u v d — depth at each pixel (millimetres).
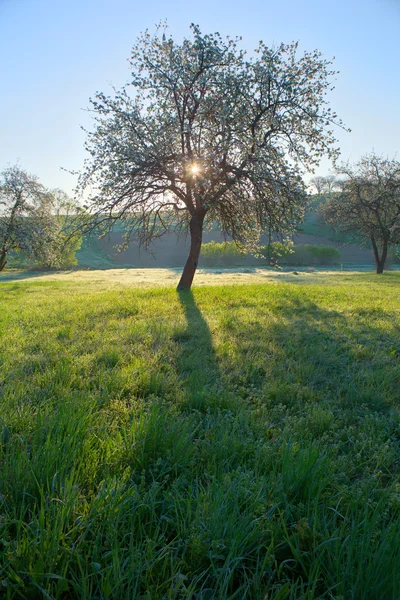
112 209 15453
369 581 1668
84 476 2436
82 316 9406
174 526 2113
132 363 5273
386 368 5086
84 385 4324
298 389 4332
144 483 2430
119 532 1977
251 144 13758
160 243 93000
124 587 1688
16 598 1643
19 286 24297
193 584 1712
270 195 14359
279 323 8328
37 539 1851
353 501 2248
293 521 2186
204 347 6262
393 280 27812
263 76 14297
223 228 18531
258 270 56656
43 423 3004
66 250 33531
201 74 14898
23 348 6074
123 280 33125
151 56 15617
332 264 74688
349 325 8281
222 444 2891
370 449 3002
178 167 14859
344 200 35375
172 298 13305
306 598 1657
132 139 14680
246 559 1909
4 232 30609
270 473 2525
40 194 31734
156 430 2914
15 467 2330
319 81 15016
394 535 1882
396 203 32594
